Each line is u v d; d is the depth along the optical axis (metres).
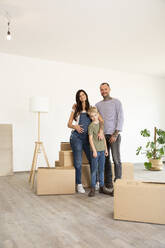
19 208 2.54
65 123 5.48
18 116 4.96
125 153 6.32
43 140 5.21
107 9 3.04
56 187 3.13
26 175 4.62
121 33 3.83
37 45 4.42
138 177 4.35
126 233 1.89
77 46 4.46
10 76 4.92
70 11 3.10
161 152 5.34
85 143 3.37
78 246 1.67
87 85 5.79
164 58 5.20
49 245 1.69
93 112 3.12
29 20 3.36
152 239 1.78
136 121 6.52
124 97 6.35
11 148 4.69
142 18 3.30
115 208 2.21
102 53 4.88
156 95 6.89
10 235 1.86
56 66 5.42
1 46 4.49
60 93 5.45
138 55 5.00
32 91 5.13
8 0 2.82
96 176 3.41
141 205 2.15
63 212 2.41
